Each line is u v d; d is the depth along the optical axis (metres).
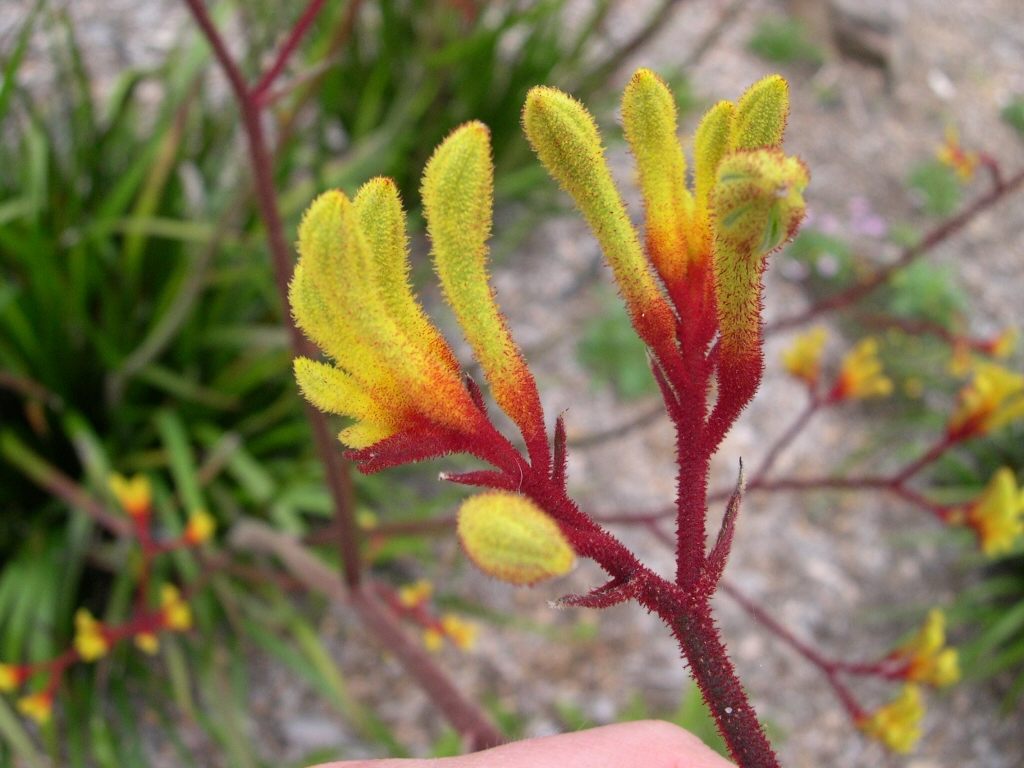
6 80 0.31
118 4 0.72
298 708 0.49
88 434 0.47
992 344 0.42
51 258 0.45
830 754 0.52
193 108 0.51
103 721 0.44
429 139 0.65
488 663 0.52
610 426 0.62
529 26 0.71
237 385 0.52
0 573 0.49
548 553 0.09
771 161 0.10
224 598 0.47
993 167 0.38
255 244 0.48
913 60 0.98
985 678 0.56
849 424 0.67
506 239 0.69
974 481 0.63
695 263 0.12
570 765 0.18
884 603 0.58
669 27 0.88
